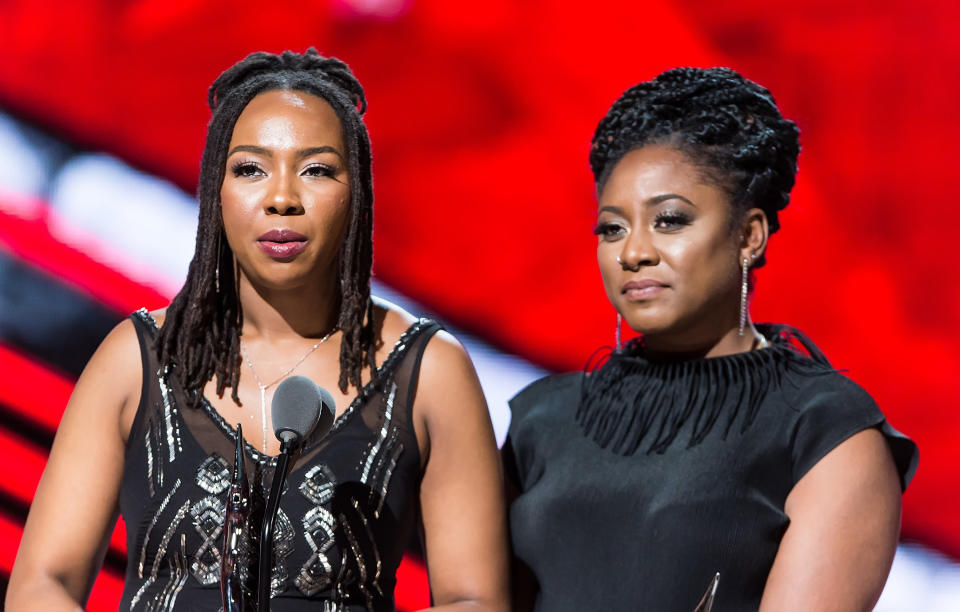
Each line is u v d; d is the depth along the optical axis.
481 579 5.77
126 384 5.91
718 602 5.26
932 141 13.20
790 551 5.23
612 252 5.69
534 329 13.42
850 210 13.39
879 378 13.46
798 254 13.48
